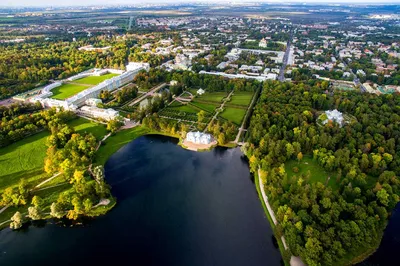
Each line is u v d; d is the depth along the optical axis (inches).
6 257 7637.8
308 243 7086.6
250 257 7746.1
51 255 7726.4
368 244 7647.6
